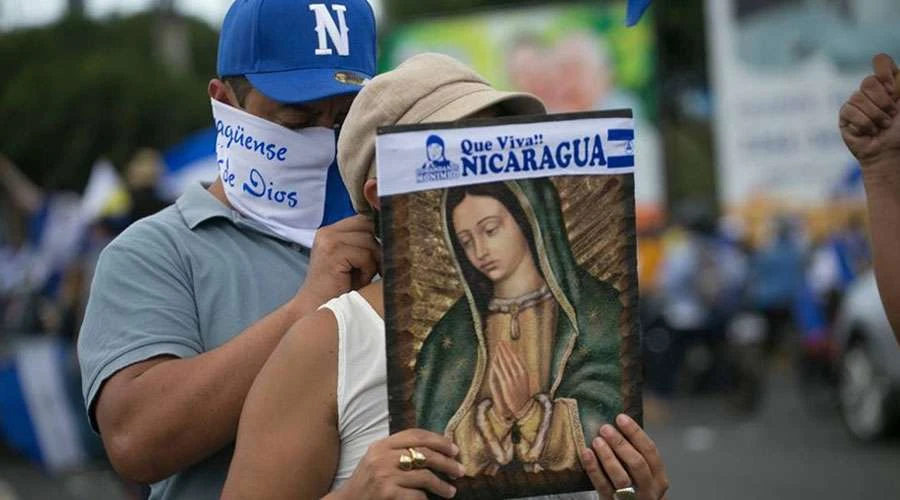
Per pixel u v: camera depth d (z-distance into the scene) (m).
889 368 14.07
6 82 33.00
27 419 12.50
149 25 34.88
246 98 3.59
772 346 20.31
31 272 13.28
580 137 2.82
